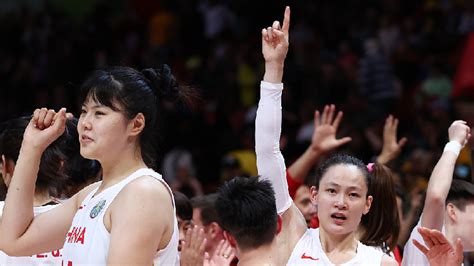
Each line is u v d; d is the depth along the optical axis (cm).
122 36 1964
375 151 1155
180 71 1744
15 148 549
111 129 438
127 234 418
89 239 429
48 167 543
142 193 425
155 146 456
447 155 593
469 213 595
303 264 527
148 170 438
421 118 1349
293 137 1320
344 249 527
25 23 2059
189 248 567
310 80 1583
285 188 539
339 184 520
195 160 1348
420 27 1708
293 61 1675
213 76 1650
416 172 938
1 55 2000
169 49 1862
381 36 1697
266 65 543
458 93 1305
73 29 2047
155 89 458
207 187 1290
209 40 1878
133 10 2092
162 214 427
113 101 438
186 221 654
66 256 438
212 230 663
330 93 1535
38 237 468
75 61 1888
